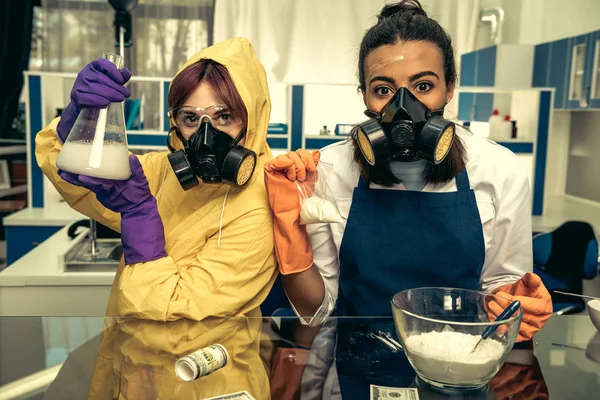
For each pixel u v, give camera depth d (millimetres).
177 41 5387
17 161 4965
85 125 1086
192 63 1238
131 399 864
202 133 1198
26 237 3363
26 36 5145
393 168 1355
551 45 4309
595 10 4227
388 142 1226
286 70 5312
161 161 1481
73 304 2145
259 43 5273
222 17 5230
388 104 1221
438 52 1239
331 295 1450
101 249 2404
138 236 1200
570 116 4652
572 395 871
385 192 1364
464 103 5281
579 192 4555
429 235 1340
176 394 877
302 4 5219
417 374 927
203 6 5379
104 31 5309
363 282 1369
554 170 4746
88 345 1048
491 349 850
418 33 1221
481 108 4922
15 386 898
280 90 4773
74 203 1372
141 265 1197
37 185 3695
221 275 1194
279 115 4801
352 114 5062
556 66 4219
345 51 5281
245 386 902
